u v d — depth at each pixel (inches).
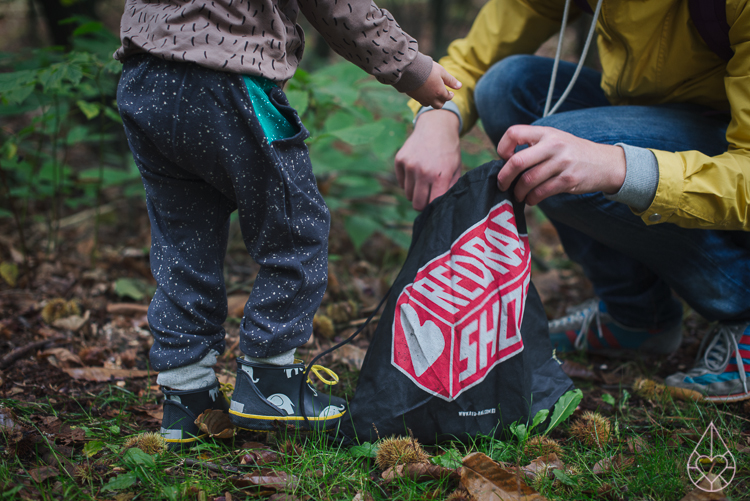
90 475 49.6
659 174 53.4
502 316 56.1
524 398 56.6
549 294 112.0
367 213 129.3
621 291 78.8
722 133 64.6
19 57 109.9
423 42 359.9
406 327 56.6
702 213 55.2
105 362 76.8
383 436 55.9
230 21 45.2
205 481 49.6
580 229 71.3
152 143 49.4
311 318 53.4
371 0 50.8
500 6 81.0
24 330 82.7
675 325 81.4
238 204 50.4
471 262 55.8
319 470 52.0
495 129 81.8
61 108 113.7
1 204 130.6
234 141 47.1
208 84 45.4
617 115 65.3
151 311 53.3
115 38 120.9
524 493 47.5
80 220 132.0
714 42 58.1
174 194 51.8
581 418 60.9
